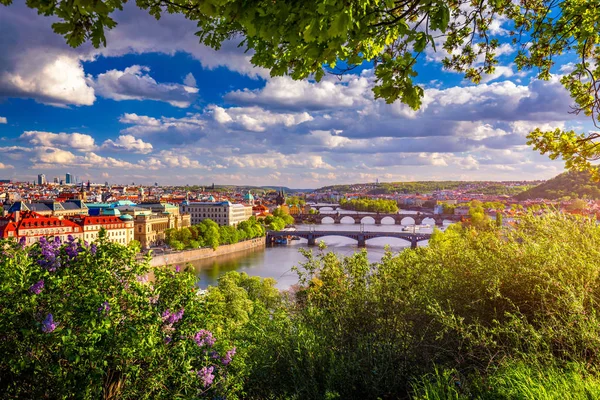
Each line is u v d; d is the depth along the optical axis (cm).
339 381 803
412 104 511
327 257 1076
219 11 471
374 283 973
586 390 579
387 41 537
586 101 984
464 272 917
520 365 670
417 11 470
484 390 664
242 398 1088
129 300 1059
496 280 816
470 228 1086
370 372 809
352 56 522
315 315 974
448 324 751
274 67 646
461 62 977
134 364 1053
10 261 977
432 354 805
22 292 945
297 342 902
